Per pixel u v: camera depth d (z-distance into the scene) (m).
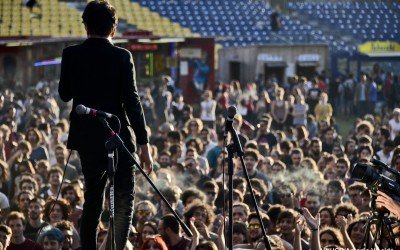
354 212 14.09
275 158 22.08
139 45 39.19
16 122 30.92
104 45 9.05
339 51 54.44
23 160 19.56
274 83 41.53
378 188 8.66
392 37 59.03
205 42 40.72
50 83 37.62
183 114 31.70
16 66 37.69
